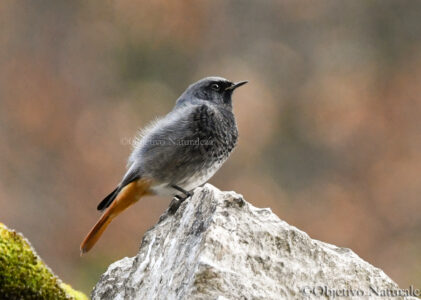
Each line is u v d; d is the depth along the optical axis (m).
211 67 19.48
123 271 6.29
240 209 5.28
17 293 4.70
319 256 5.23
